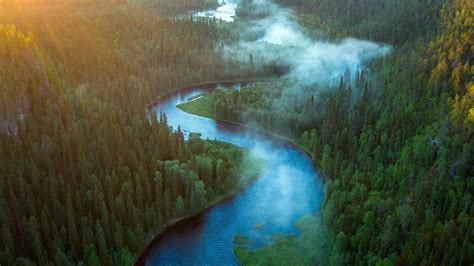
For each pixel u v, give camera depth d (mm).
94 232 119062
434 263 98625
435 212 117188
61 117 150625
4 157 126125
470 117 135375
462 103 142750
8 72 148375
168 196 135875
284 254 126562
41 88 153500
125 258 119750
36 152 130500
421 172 128500
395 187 131125
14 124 137250
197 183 141125
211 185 151375
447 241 102750
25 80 149125
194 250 129125
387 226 112688
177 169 140375
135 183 134625
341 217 121688
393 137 151625
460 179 122625
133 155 139625
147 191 134000
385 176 137125
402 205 117812
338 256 113938
